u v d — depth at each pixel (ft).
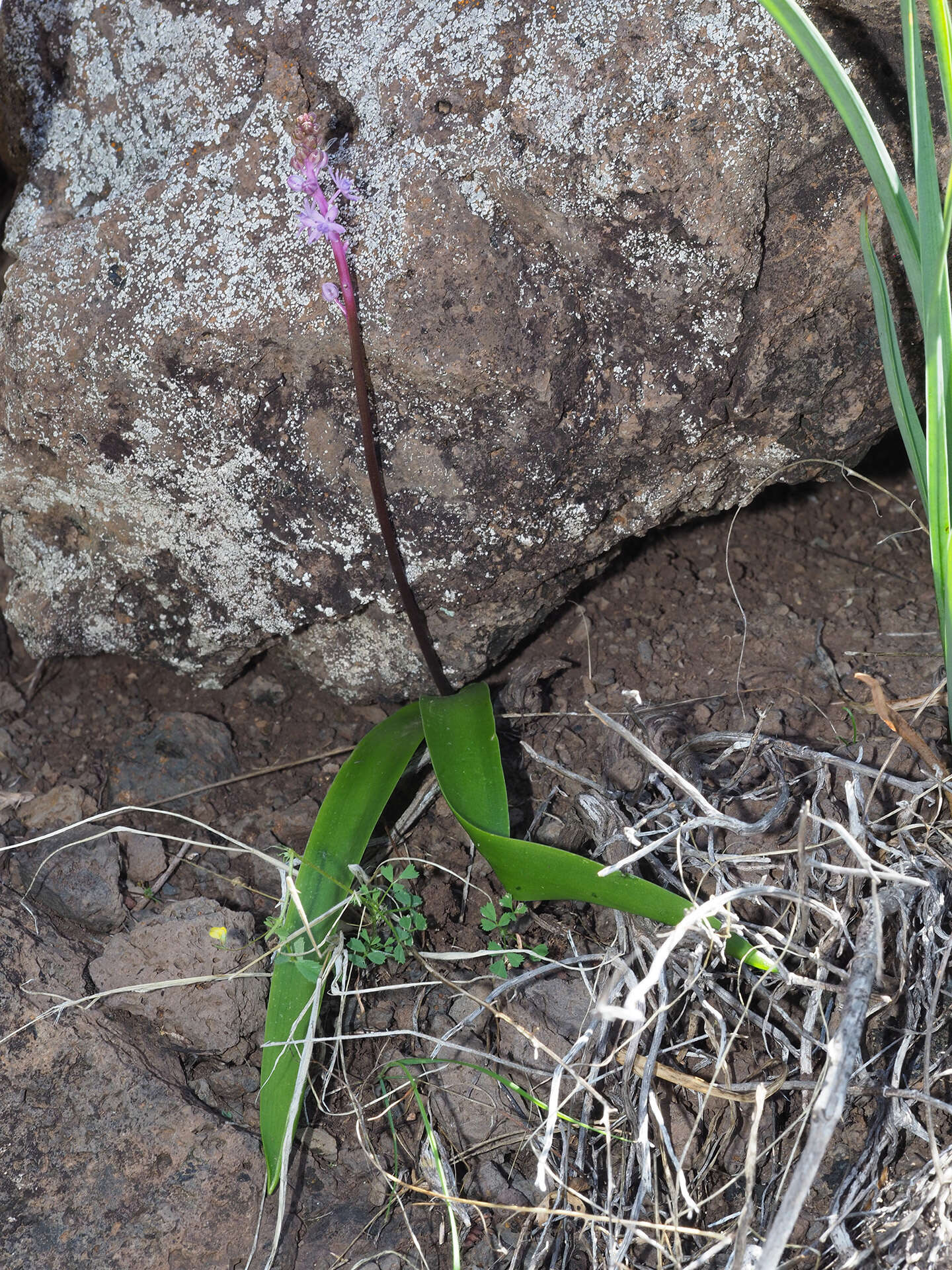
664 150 1.02
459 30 1.04
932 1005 0.99
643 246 1.06
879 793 1.14
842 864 1.08
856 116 0.92
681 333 1.09
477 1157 1.05
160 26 1.13
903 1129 0.98
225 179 1.08
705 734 1.16
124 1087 1.04
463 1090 1.06
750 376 1.13
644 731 1.19
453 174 1.05
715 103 1.02
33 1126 1.02
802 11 0.91
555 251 1.07
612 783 1.17
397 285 1.04
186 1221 1.01
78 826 1.15
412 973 1.14
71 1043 1.05
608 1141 0.98
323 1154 1.06
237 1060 1.10
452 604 1.18
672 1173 0.99
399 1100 1.07
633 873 1.09
